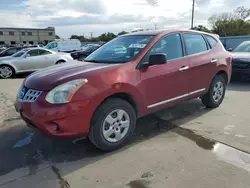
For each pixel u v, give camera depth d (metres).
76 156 3.11
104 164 2.89
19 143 3.53
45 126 2.71
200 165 2.78
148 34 3.87
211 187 2.38
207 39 4.62
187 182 2.47
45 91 2.78
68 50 20.64
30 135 3.81
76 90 2.75
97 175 2.67
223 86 4.95
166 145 3.32
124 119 3.26
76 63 3.66
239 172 2.62
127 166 2.82
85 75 2.89
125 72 3.16
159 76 3.52
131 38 3.96
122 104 3.14
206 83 4.47
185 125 4.04
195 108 4.93
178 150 3.16
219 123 4.07
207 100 4.71
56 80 2.84
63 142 3.52
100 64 3.38
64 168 2.84
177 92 3.90
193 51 4.22
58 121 2.69
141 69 3.33
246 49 8.38
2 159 3.08
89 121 2.88
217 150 3.13
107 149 3.14
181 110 4.83
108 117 3.05
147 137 3.62
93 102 2.84
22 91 3.12
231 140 3.39
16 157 3.12
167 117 4.46
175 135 3.66
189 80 4.06
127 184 2.48
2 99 6.19
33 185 2.53
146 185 2.45
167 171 2.68
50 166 2.89
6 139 3.68
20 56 11.03
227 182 2.45
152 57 3.23
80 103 2.76
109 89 2.94
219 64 4.64
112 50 3.87
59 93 2.71
